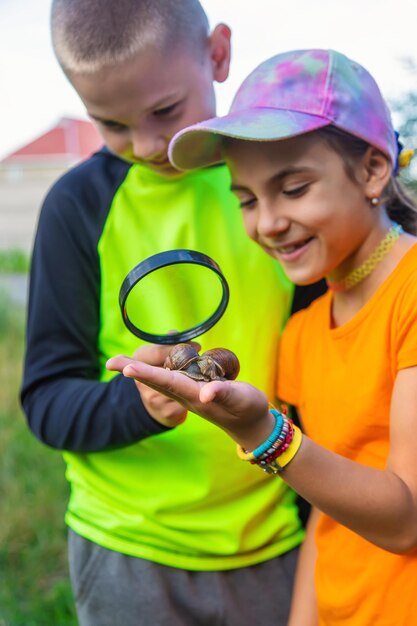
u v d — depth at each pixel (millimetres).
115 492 1019
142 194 1038
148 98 944
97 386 993
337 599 887
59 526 1777
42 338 1039
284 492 1054
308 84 868
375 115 886
